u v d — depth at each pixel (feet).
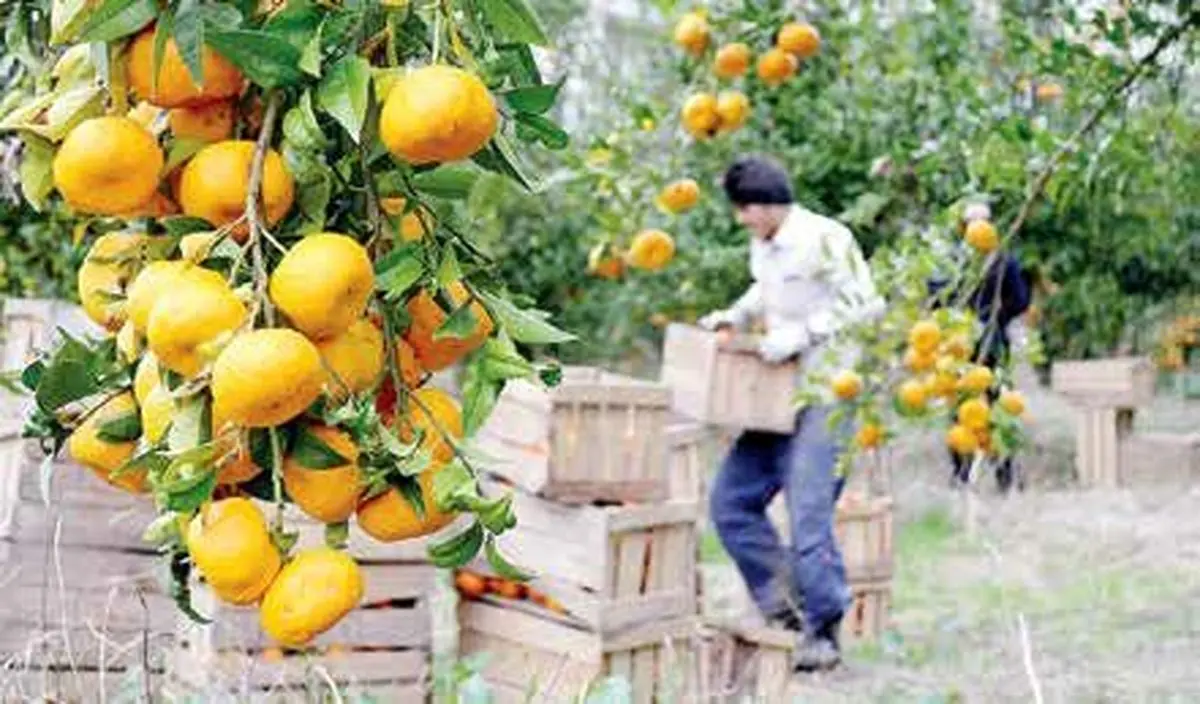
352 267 3.95
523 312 4.58
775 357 18.11
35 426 4.57
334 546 4.32
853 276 17.88
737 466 19.47
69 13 4.21
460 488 4.23
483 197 4.80
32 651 10.50
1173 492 30.68
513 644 15.49
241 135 4.29
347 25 4.18
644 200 17.21
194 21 4.04
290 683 12.39
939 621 20.25
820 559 18.21
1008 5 17.71
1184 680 16.05
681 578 15.49
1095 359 39.27
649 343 41.27
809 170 26.61
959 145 17.38
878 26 22.07
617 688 7.54
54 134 4.28
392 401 4.43
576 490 14.90
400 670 13.53
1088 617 19.70
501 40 4.76
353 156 4.32
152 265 4.16
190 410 3.97
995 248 15.47
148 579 11.65
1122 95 14.92
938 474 32.58
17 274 15.69
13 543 11.76
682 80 17.62
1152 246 30.76
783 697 15.01
